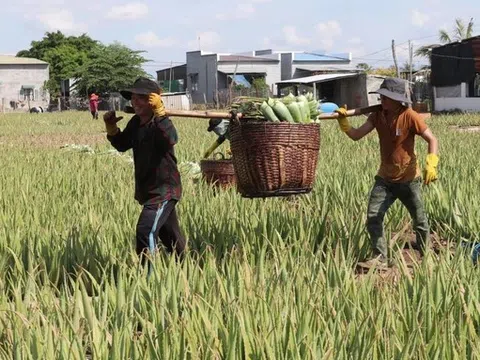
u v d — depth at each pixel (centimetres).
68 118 5553
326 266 666
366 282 604
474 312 557
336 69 8825
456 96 5306
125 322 521
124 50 8962
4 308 576
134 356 479
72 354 475
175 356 477
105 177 1339
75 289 584
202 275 620
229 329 491
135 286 595
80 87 8975
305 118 740
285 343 486
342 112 783
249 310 523
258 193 734
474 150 1759
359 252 831
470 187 1061
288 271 675
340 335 495
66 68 10862
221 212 925
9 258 766
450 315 520
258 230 849
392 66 8681
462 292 578
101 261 754
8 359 474
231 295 573
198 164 1573
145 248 715
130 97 725
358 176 1229
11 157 1917
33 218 912
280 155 719
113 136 736
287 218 886
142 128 723
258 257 728
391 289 595
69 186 1238
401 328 521
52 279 741
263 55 9588
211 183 1216
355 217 911
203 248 808
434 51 5519
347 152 1772
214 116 726
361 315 535
